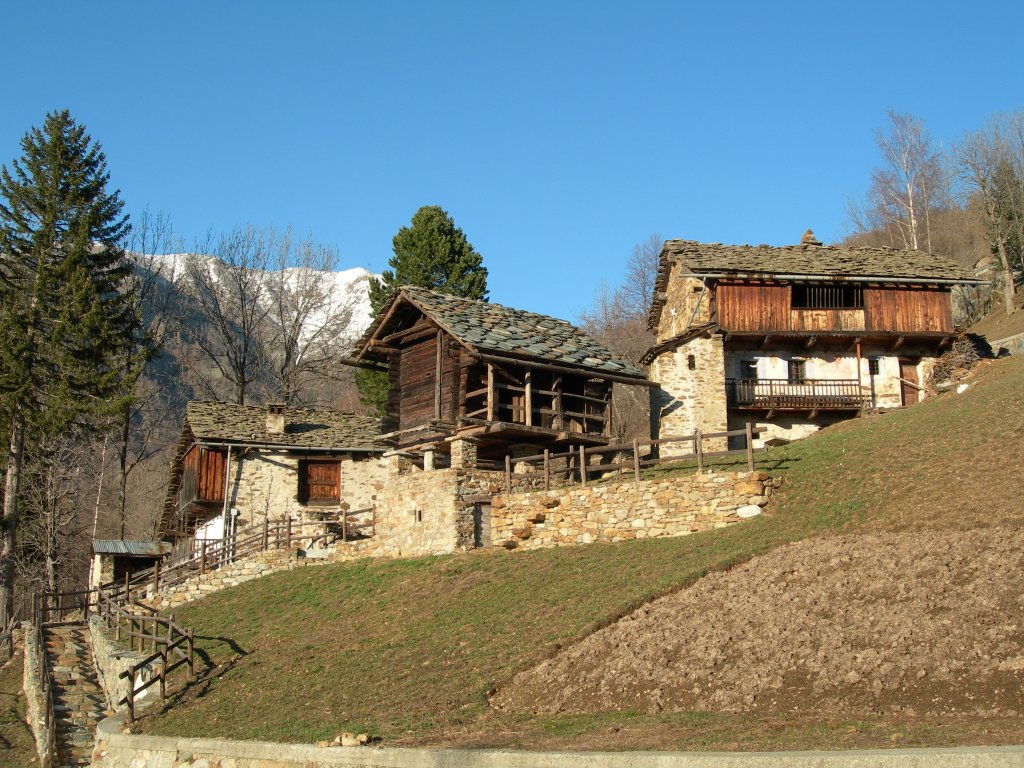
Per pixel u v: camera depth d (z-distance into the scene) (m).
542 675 16.75
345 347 54.00
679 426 36.66
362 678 18.86
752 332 37.56
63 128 40.62
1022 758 9.50
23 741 22.12
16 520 35.41
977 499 19.67
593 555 23.11
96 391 37.72
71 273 38.44
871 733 11.55
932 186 68.25
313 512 35.19
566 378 31.53
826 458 24.94
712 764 10.43
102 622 27.89
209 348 52.06
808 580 17.19
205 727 17.86
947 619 14.15
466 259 46.19
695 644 15.91
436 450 30.69
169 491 40.78
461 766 12.39
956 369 37.66
